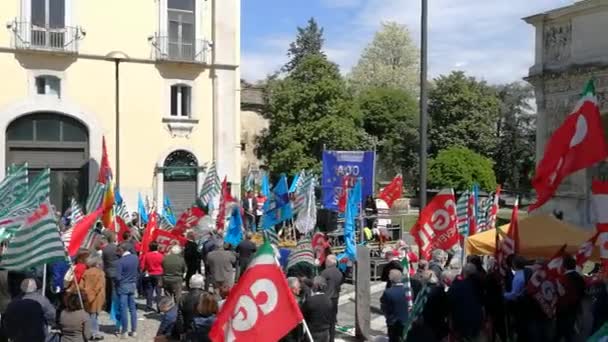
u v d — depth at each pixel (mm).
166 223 23375
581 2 36781
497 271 12672
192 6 37344
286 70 94062
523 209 55688
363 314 15508
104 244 17812
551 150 10914
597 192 10609
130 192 36188
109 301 18422
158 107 36812
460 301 11656
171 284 16188
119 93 35938
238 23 38219
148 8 36406
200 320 9883
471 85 75062
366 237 25359
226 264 17219
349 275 22984
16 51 33781
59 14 34781
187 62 36906
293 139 58281
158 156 36781
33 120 34562
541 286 12195
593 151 10352
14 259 11383
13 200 16875
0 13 33562
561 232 14883
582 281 12531
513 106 78125
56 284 14805
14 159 34188
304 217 21703
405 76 90438
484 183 53188
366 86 89125
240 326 8141
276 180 58844
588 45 36969
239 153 38625
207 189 27609
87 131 35531
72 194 35406
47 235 11352
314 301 11695
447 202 14664
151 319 17594
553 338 12211
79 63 35156
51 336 10852
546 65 39844
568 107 38531
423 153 16234
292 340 11508
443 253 16219
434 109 74938
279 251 17828
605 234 10594
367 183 23719
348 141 58625
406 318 12141
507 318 12906
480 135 73750
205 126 37875
